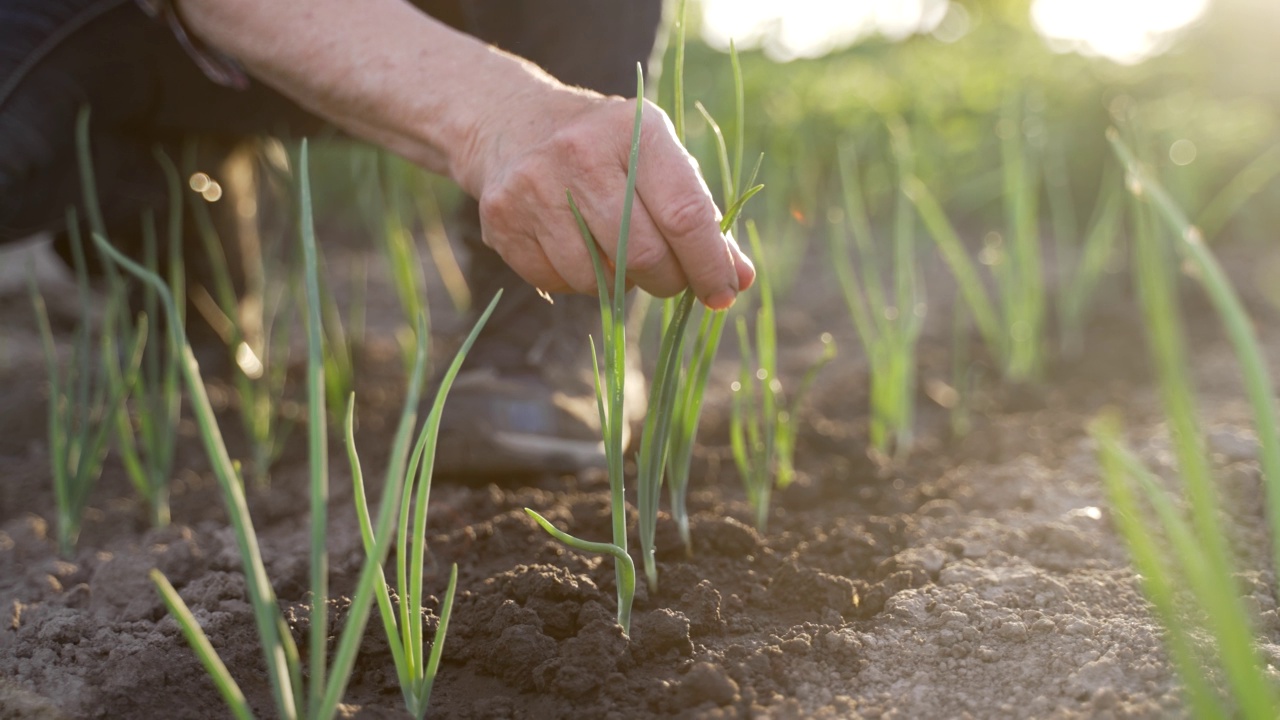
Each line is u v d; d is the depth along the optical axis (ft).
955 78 14.75
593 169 2.62
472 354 4.97
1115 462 1.73
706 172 9.96
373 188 6.69
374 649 3.17
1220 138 12.25
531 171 2.67
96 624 3.48
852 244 12.67
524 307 4.93
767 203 10.55
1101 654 2.96
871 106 12.92
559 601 3.33
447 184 11.23
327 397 6.10
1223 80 15.39
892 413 5.49
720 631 3.27
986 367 7.41
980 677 2.92
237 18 2.99
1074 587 3.45
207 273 6.29
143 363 6.41
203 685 3.03
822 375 7.41
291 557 4.03
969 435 5.74
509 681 3.02
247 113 5.29
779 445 4.64
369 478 5.16
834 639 3.08
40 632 3.39
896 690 2.89
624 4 4.31
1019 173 6.79
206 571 3.98
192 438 5.83
